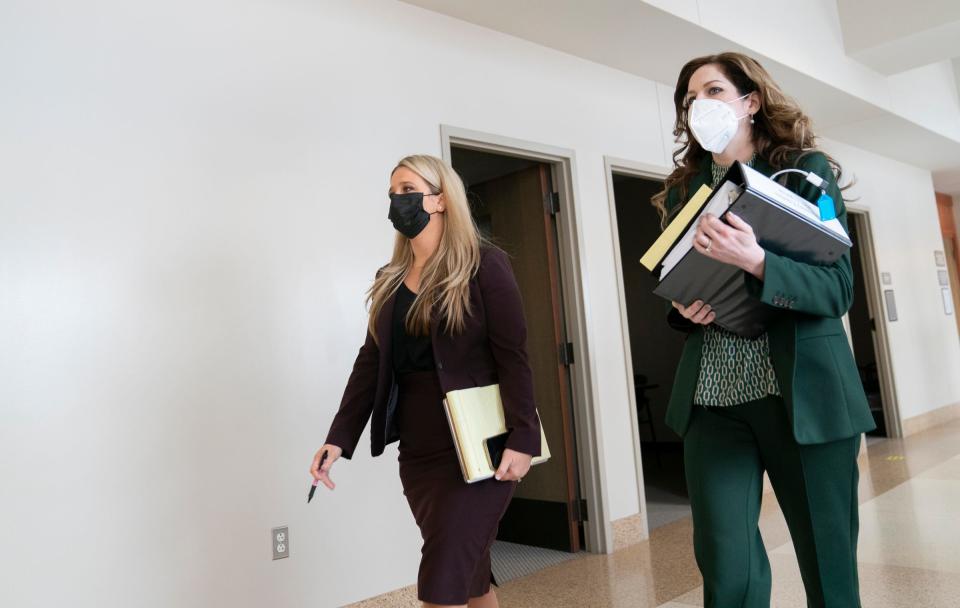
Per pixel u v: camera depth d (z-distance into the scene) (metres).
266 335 2.65
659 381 7.35
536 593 3.09
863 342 8.16
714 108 1.43
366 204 2.99
